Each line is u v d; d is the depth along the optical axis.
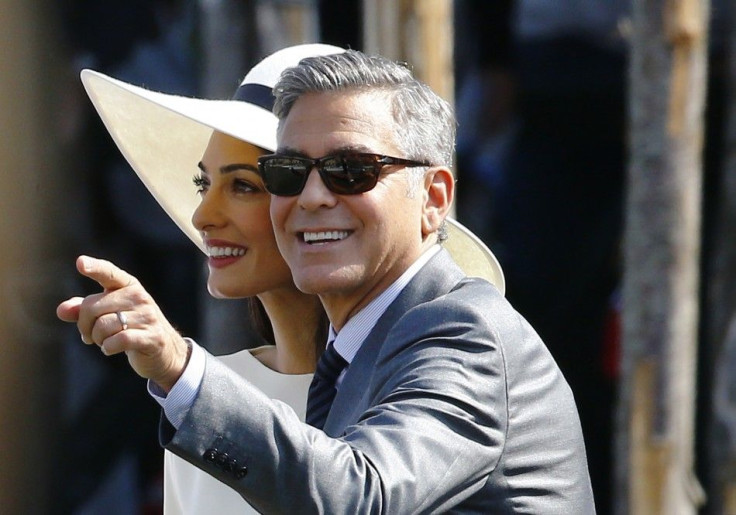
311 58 9.52
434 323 8.84
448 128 9.84
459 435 8.27
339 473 7.67
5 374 17.59
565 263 24.33
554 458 8.98
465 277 9.76
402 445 7.95
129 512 22.69
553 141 24.41
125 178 23.64
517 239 24.44
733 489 18.59
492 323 8.87
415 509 7.84
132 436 23.02
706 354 23.06
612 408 24.28
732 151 19.25
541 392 8.97
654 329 17.38
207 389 7.76
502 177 24.62
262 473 7.68
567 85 23.84
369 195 9.31
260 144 11.23
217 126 11.26
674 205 17.23
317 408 9.95
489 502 8.70
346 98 9.37
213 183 11.60
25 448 18.81
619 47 23.03
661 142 17.17
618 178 24.30
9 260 16.05
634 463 17.56
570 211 24.39
